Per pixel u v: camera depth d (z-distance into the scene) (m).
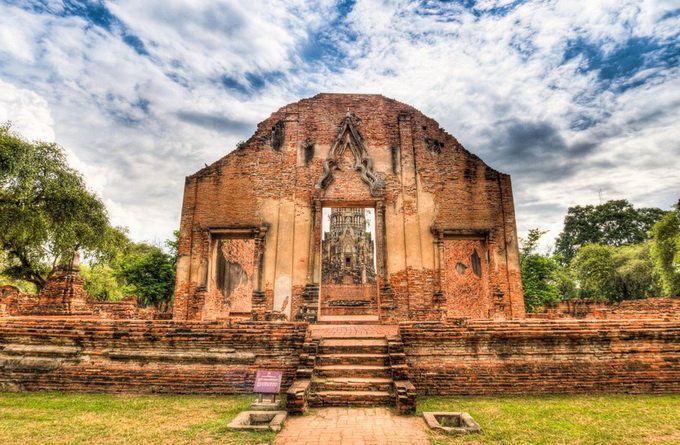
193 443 5.53
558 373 8.59
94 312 15.63
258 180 14.84
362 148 15.05
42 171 20.44
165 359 8.72
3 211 18.84
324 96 15.69
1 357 8.84
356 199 14.67
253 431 5.98
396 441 5.60
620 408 7.32
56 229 20.73
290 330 8.88
